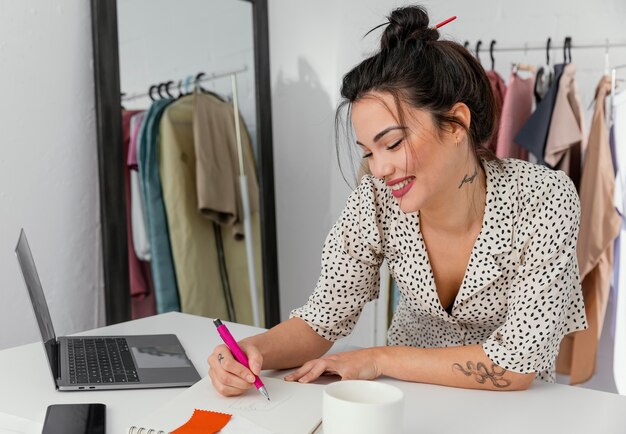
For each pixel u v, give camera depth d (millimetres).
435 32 998
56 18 1871
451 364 1051
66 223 1934
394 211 1133
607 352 2412
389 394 783
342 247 1168
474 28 2584
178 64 2121
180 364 1149
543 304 1033
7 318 1811
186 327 1408
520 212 1058
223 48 2271
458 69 976
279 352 1135
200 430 844
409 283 1159
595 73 2449
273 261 2438
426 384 1072
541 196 1052
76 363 1138
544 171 1080
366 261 1173
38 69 1842
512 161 1108
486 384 1041
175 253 2100
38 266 1874
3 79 1771
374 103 942
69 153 1929
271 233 2438
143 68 2014
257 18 2383
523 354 1023
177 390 1049
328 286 1183
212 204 2219
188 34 2152
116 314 1935
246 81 2355
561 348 2285
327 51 2791
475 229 1085
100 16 1896
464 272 1124
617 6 2400
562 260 1039
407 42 961
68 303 1949
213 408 925
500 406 985
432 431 890
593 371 2246
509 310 1064
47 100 1868
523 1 2510
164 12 2074
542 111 2203
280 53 2600
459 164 1003
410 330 1325
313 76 2746
